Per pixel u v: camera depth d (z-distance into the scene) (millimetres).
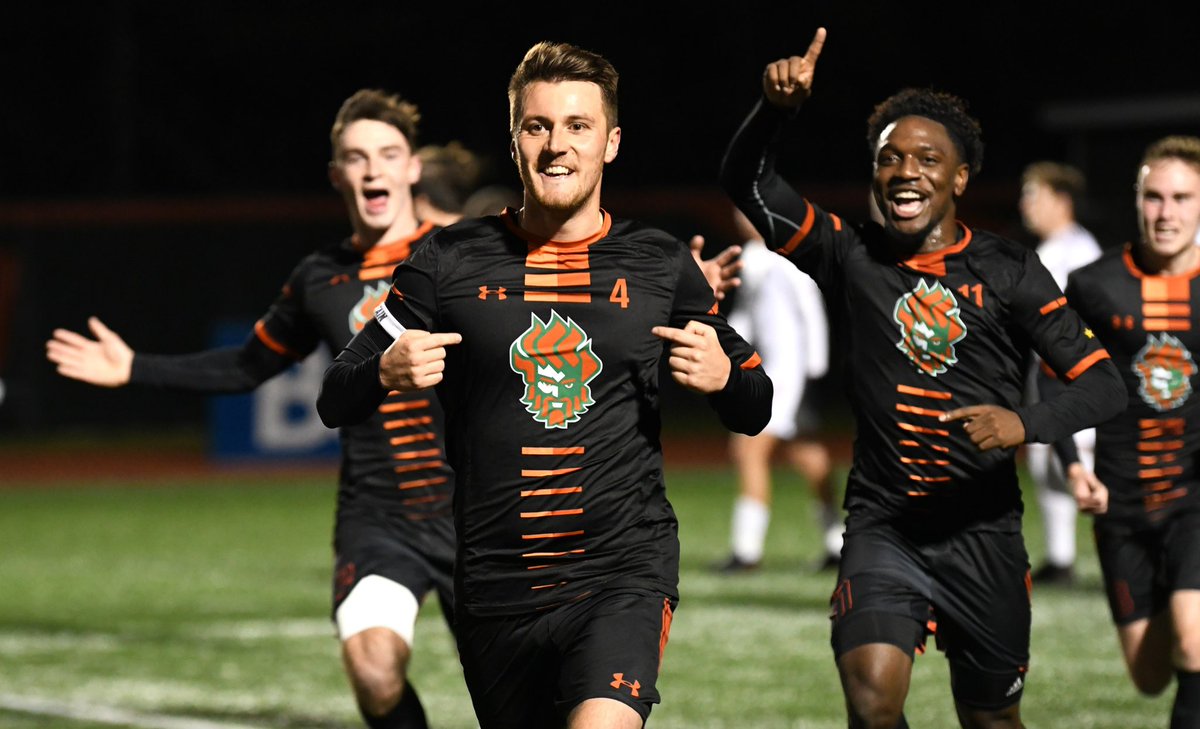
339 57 90312
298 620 25391
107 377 14922
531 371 10805
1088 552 30906
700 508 39250
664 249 11094
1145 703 18328
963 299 12414
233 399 52094
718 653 21734
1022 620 12742
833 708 18453
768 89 12359
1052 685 19328
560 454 10805
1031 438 11656
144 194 88875
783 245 12984
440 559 14414
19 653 22828
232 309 61031
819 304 28219
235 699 19578
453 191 17672
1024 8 86562
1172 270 14898
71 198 87250
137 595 28109
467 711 18812
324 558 32500
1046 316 12367
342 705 19203
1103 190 63375
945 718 17844
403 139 14930
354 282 14852
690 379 10398
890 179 12438
